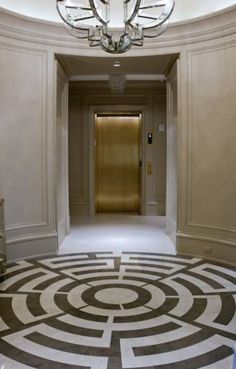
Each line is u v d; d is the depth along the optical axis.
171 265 4.41
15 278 3.95
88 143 7.89
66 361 2.38
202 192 4.68
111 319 2.99
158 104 7.84
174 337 2.69
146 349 2.53
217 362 2.37
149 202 7.98
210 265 4.39
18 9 4.46
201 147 4.66
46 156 4.80
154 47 4.83
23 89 4.56
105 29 3.28
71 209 8.02
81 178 7.96
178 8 4.62
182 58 4.71
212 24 4.40
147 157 7.92
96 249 5.11
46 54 4.70
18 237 4.61
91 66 5.41
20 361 2.38
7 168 4.48
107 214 8.10
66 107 5.87
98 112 7.90
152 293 3.55
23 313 3.10
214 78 4.48
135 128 8.15
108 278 3.96
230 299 3.40
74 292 3.57
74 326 2.87
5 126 4.43
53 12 4.68
